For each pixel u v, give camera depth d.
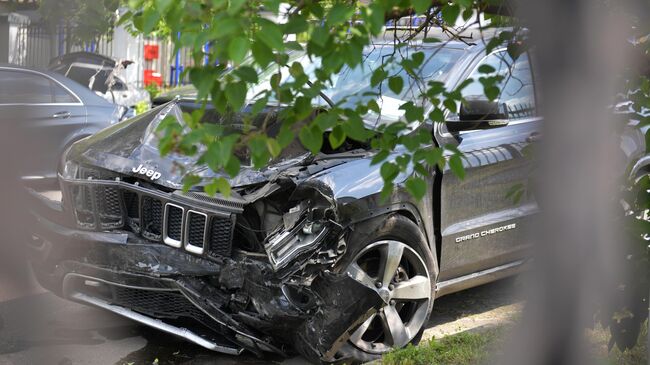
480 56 6.14
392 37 5.97
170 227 5.39
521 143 6.38
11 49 16.77
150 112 6.49
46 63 16.64
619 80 4.31
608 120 4.31
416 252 5.73
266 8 2.96
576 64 4.14
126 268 5.41
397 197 5.54
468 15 4.05
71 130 11.12
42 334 5.95
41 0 7.18
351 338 5.45
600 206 4.38
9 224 6.17
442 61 6.12
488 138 6.26
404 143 3.47
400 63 3.73
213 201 5.26
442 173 5.90
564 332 4.49
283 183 5.20
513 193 4.58
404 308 5.90
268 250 5.15
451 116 6.07
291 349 5.48
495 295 7.23
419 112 3.69
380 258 5.59
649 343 4.98
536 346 4.56
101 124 11.38
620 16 4.24
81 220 5.73
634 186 4.52
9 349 5.64
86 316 6.38
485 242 6.29
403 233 5.61
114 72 14.41
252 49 2.85
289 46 3.10
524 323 4.60
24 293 6.81
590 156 4.30
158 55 19.19
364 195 5.36
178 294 5.37
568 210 4.36
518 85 6.39
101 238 5.52
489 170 6.21
